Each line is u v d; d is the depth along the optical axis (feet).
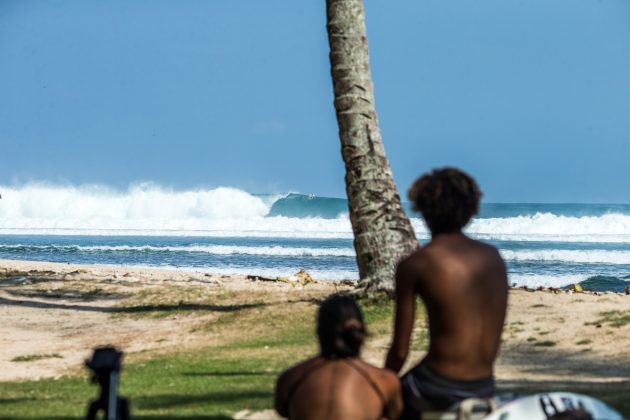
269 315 193.57
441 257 60.80
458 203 61.87
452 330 60.23
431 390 60.44
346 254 545.44
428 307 61.21
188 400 113.09
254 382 128.16
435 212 62.08
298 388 58.29
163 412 104.94
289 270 398.01
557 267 435.53
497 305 60.95
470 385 60.54
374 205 187.32
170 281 274.36
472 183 62.95
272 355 154.61
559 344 151.94
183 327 194.29
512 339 158.61
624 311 175.11
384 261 185.88
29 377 151.23
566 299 195.62
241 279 285.02
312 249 570.46
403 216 189.26
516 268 429.38
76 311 222.48
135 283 266.16
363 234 187.42
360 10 190.90
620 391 104.47
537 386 114.73
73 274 297.12
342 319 58.29
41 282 270.67
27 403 120.06
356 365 58.44
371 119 189.78
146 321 204.95
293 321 186.29
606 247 618.03
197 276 296.30
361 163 188.24
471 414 59.67
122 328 198.80
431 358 61.21
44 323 207.10
